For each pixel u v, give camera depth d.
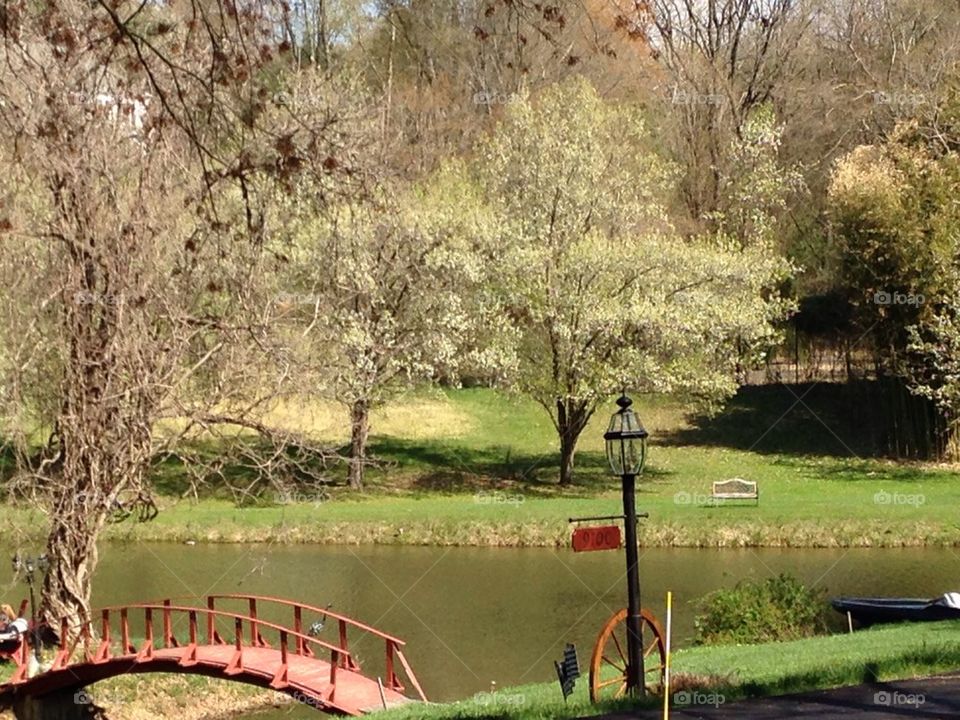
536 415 62.41
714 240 52.25
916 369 52.16
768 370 64.44
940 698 13.99
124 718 25.70
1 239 25.11
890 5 64.81
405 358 47.91
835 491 47.94
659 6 60.88
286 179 15.25
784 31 65.88
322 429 48.44
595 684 15.31
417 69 48.09
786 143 64.88
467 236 48.00
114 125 25.52
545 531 41.16
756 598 25.58
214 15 16.36
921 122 53.97
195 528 41.84
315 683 22.36
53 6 15.30
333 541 41.47
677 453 56.06
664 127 60.78
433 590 34.41
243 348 27.45
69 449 26.16
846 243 52.84
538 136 49.16
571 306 48.06
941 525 40.44
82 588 26.89
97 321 25.78
